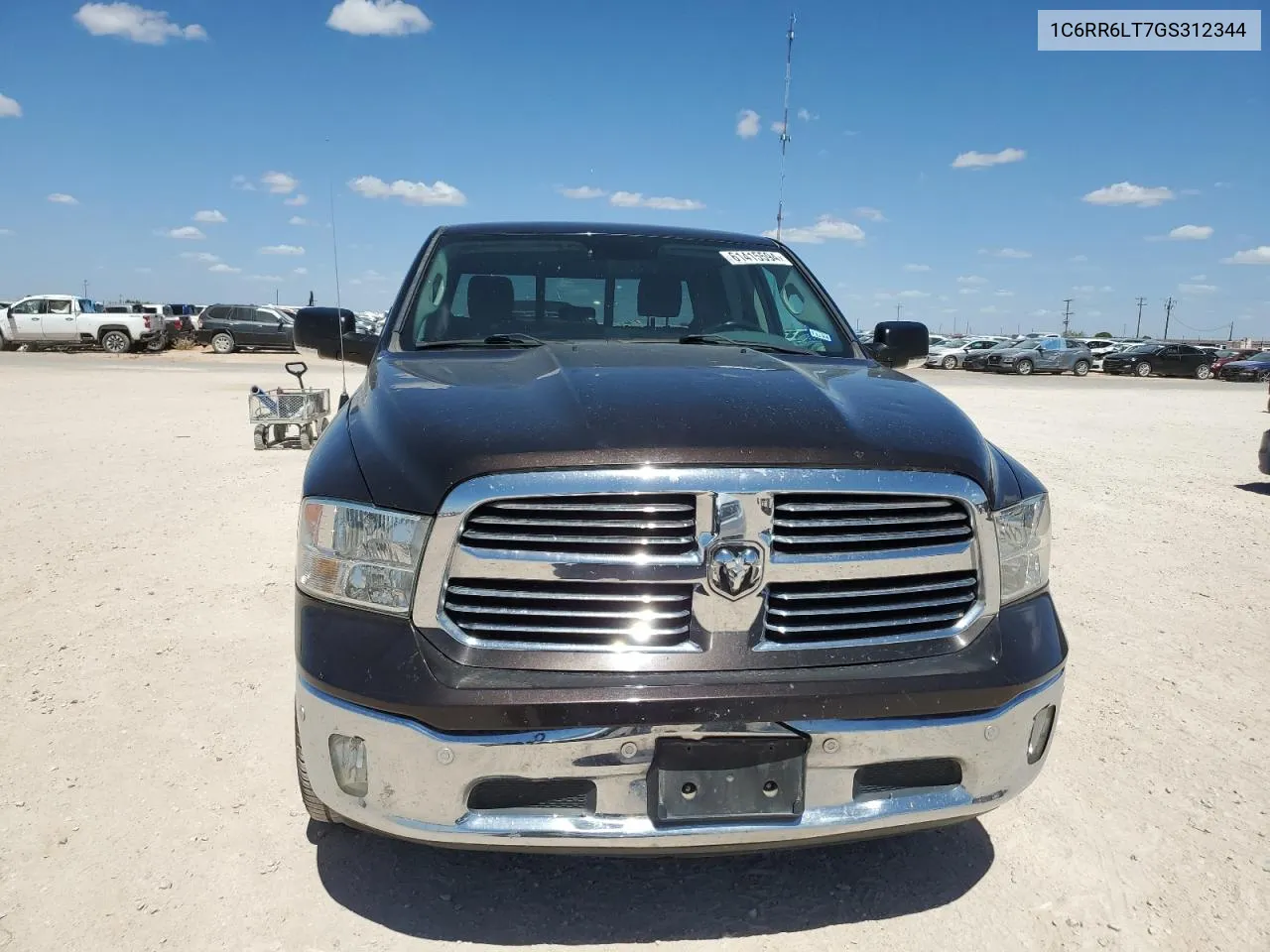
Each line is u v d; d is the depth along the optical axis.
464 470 2.03
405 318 3.36
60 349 33.03
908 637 2.14
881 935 2.35
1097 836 2.82
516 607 2.03
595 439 2.07
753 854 2.70
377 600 2.09
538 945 2.28
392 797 2.04
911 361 3.86
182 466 8.91
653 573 2.01
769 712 1.99
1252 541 6.66
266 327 34.59
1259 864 2.69
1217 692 3.94
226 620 4.48
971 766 2.16
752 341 3.45
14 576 5.10
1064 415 17.89
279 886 2.49
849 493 2.09
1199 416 18.41
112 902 2.40
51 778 2.99
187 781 3.00
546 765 1.97
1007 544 2.26
